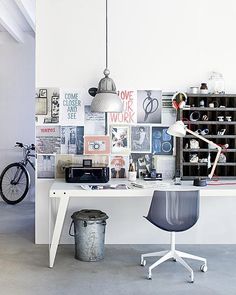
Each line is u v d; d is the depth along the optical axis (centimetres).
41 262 409
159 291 342
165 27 468
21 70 753
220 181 445
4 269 389
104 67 468
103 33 465
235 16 470
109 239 475
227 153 473
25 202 742
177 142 464
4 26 624
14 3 592
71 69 466
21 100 757
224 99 471
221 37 471
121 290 344
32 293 336
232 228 478
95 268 394
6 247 457
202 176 465
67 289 344
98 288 347
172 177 475
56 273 380
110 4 464
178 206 368
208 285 356
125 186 409
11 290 341
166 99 471
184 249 456
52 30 462
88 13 463
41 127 469
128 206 473
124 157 473
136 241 476
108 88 429
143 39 467
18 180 730
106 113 470
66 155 471
